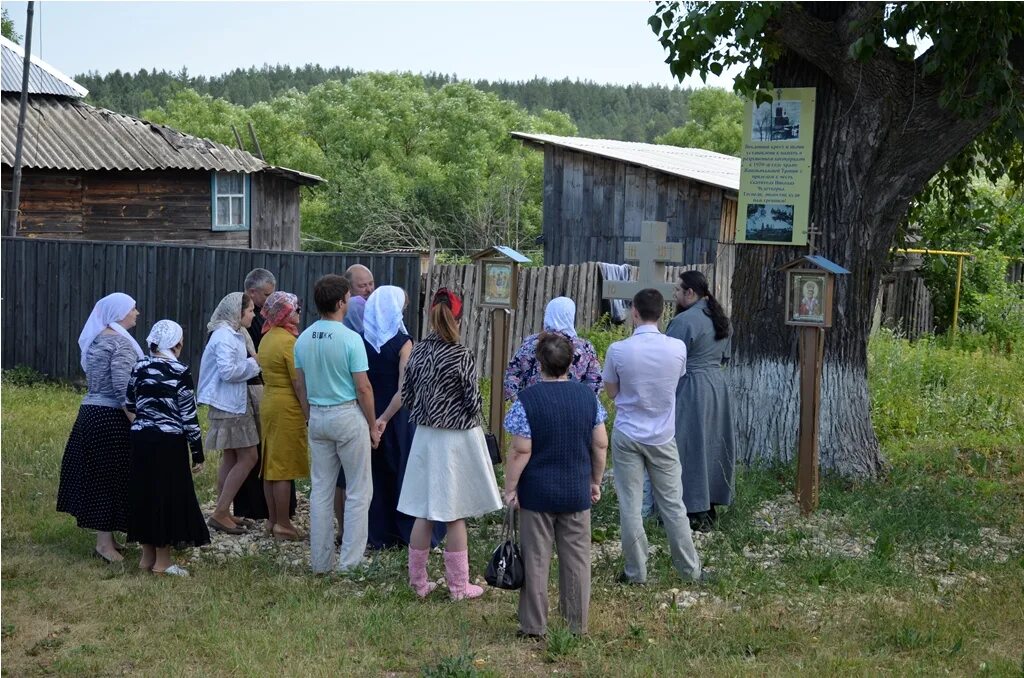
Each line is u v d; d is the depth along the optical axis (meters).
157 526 6.43
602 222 22.00
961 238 19.48
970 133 7.96
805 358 7.59
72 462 6.79
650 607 6.01
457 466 6.07
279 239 22.11
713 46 7.67
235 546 7.29
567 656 5.30
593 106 132.12
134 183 18.83
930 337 17.88
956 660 5.22
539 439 5.40
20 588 6.27
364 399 6.52
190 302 13.36
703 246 20.59
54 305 13.91
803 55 7.94
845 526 7.46
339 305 6.56
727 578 6.39
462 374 6.00
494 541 7.15
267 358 7.11
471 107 60.56
